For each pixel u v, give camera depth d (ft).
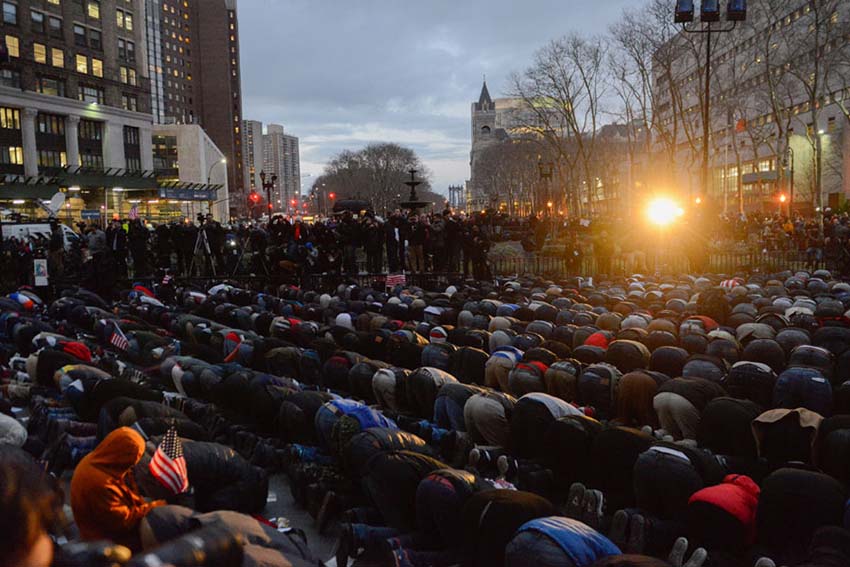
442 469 16.42
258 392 23.70
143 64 254.27
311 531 19.40
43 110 204.95
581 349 29.96
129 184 229.45
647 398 23.77
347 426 19.76
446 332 36.01
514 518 13.94
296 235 72.18
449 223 74.54
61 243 78.07
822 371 25.49
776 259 90.68
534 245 118.01
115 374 30.19
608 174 278.26
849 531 13.79
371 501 18.63
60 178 198.08
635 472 17.22
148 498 15.37
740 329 32.68
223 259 77.87
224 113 534.37
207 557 7.81
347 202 129.18
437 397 24.23
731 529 15.37
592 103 188.85
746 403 20.63
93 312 41.86
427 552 15.23
